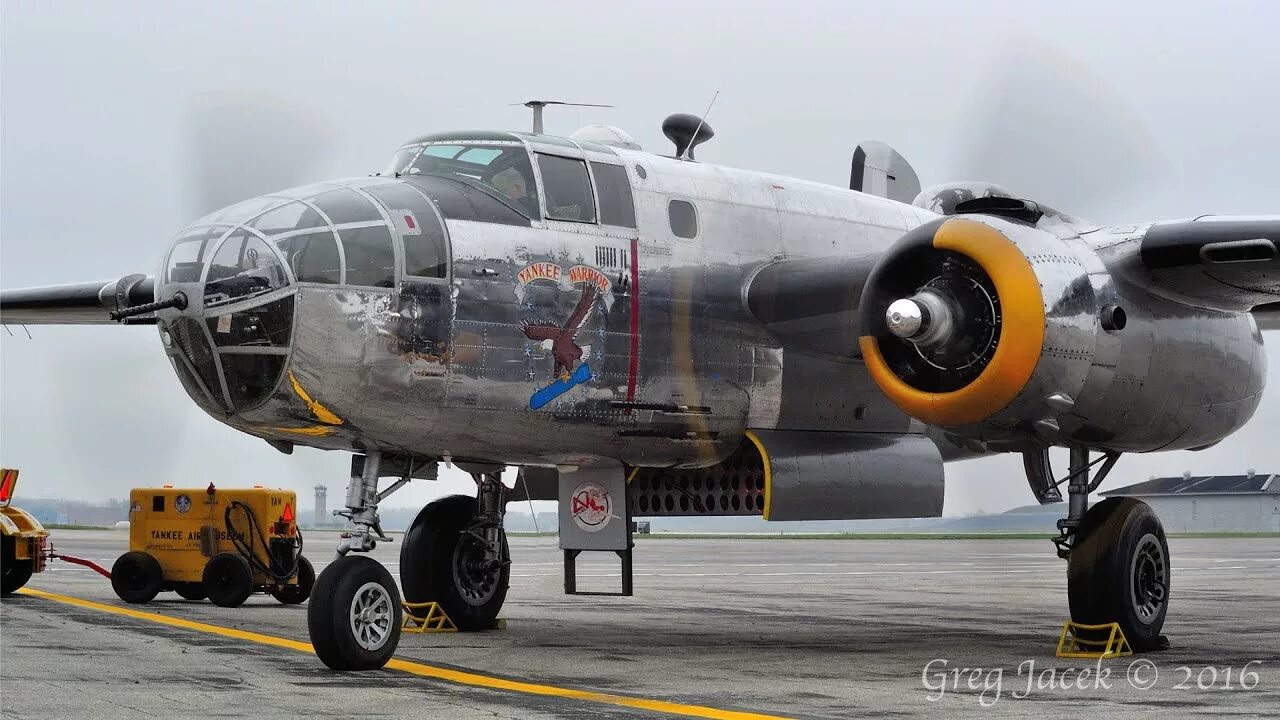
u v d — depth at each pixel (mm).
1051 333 9922
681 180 11781
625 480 11930
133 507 15906
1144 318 10656
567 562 12367
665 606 16266
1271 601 17906
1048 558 32781
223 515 15500
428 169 11023
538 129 12203
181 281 9703
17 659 10109
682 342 11414
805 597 18156
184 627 12703
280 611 14680
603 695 8594
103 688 8617
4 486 16594
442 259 10188
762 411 11922
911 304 9938
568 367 10773
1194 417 11188
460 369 10227
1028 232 10195
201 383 9867
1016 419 10227
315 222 9844
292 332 9586
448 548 12734
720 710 8016
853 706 8250
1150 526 11250
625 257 11180
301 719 7512
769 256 12102
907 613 15633
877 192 15453
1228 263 10242
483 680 9250
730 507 12492
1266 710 8172
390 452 10945
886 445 12641
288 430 10148
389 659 9805
